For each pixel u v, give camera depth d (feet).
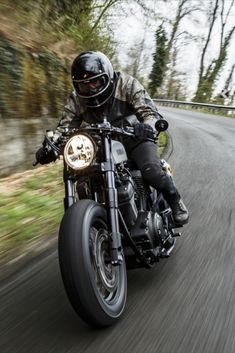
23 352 9.23
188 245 14.74
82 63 11.24
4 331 10.12
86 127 10.52
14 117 28.02
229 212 18.25
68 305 11.16
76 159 9.94
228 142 41.37
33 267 13.74
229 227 16.37
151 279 12.33
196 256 13.78
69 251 9.24
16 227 17.79
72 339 9.58
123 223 10.78
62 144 11.03
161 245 12.37
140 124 11.10
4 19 31.50
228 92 119.03
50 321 10.44
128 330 9.74
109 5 58.23
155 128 11.69
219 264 13.05
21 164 28.63
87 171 10.50
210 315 10.14
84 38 53.52
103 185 11.14
